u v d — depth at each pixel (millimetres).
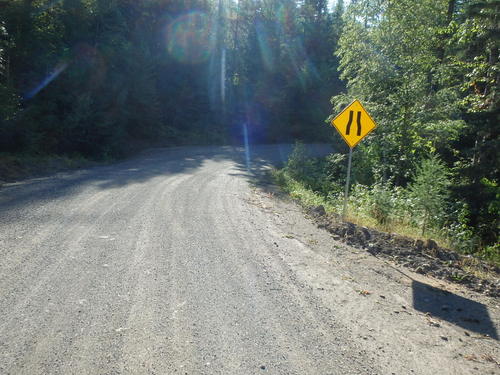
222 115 43875
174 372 3293
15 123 17016
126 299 4586
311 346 3877
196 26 40562
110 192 11281
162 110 36594
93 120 22016
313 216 10117
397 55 15867
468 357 3984
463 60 14539
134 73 28562
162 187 12844
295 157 22672
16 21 18953
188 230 7785
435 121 14914
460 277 6531
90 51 25000
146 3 35469
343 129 9289
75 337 3721
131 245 6590
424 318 4809
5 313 4086
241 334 3990
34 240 6496
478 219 12273
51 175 14219
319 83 47250
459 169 12516
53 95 21375
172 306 4492
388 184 13953
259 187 15125
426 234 9969
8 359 3318
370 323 4508
